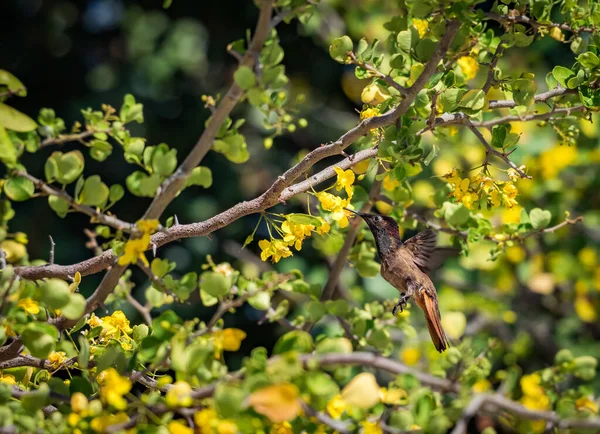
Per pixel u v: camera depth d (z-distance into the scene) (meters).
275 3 3.19
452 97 3.23
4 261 3.22
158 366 3.18
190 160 3.18
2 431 3.18
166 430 3.17
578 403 3.29
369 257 3.34
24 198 3.19
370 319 3.31
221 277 3.19
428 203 3.45
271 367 3.16
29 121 3.18
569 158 3.47
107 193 3.18
